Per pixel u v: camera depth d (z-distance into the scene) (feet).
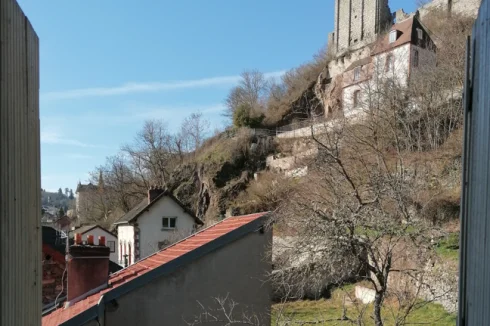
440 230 23.49
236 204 115.55
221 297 20.70
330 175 28.48
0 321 6.76
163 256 25.54
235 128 157.48
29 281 8.81
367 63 116.47
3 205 6.95
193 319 20.04
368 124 50.62
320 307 43.52
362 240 21.74
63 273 28.81
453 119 59.62
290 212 23.36
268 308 21.57
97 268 23.54
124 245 101.65
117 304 18.90
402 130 53.78
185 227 94.38
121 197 161.79
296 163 69.72
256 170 128.67
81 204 197.06
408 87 67.92
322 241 21.72
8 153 7.25
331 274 23.26
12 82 7.53
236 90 179.73
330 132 37.22
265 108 168.76
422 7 138.72
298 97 164.66
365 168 32.37
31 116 9.05
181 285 20.17
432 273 28.60
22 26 8.25
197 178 140.97
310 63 177.37
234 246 21.39
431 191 42.91
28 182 8.74
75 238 25.08
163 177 156.66
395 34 111.24
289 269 23.86
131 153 169.89
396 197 24.02
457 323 9.71
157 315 19.54
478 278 8.32
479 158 8.46
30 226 8.93
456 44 73.56
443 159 50.70
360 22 168.76
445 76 66.49
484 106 8.21
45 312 24.94
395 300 31.48
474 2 119.55
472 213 8.85
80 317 17.84
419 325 31.78
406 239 23.99
